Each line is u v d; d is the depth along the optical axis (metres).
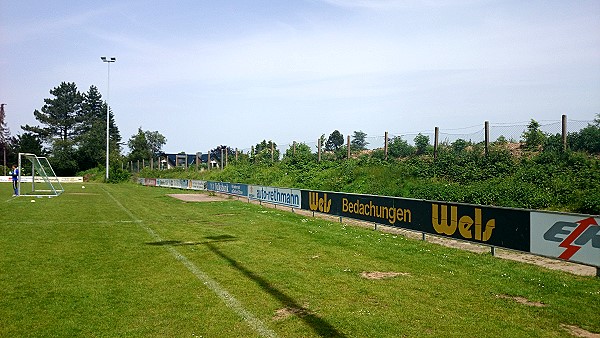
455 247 11.08
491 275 8.02
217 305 6.27
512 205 15.45
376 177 24.09
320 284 7.39
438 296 6.68
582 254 7.97
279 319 5.68
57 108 88.69
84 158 82.50
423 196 19.14
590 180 15.27
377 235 13.02
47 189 40.91
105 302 6.43
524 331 5.25
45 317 5.79
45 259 9.41
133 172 71.31
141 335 5.16
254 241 11.84
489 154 20.73
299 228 14.52
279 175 34.09
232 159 47.19
